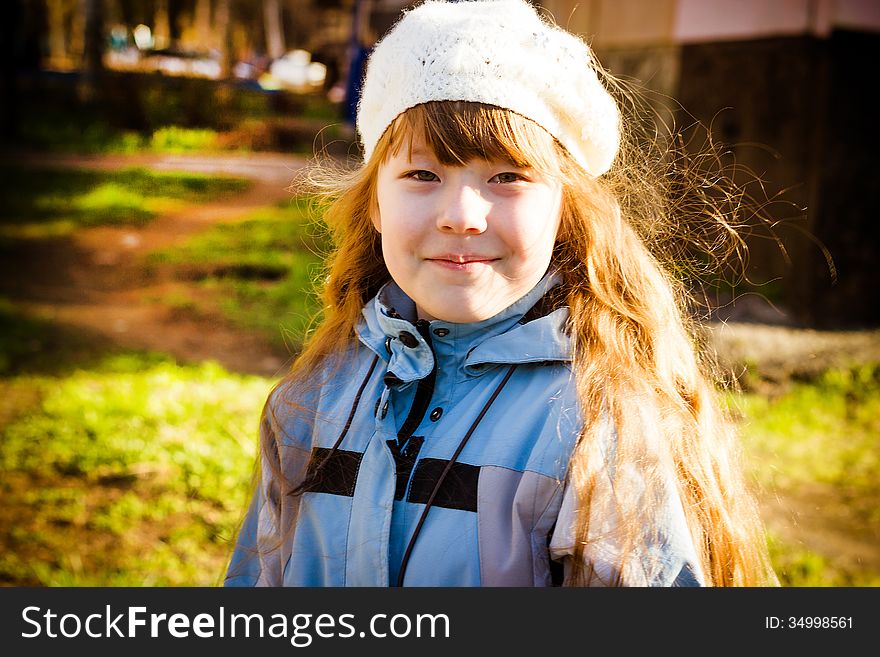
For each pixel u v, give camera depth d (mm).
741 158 8727
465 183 1510
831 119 8203
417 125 1530
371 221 1854
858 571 3799
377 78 1640
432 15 1606
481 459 1522
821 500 4555
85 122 19688
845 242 8266
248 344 7254
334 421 1717
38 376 6301
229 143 18891
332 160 2418
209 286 8930
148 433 5141
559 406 1521
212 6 37875
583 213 1671
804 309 8070
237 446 4949
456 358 1616
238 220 11969
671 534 1468
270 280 9281
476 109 1509
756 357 6477
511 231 1515
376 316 1752
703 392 1756
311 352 1883
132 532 4125
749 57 8672
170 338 7391
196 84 21469
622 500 1457
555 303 1654
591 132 1617
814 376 6312
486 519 1485
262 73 30266
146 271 9555
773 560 3809
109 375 6352
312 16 37219
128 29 28781
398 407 1644
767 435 5316
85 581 3635
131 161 16625
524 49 1557
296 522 1710
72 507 4355
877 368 6492
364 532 1562
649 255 1867
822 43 8164
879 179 8320
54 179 14508
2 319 7758
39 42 24984
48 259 10031
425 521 1524
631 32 9797
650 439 1513
